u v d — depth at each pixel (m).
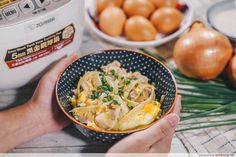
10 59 0.39
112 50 0.42
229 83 0.45
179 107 0.38
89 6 0.53
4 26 0.36
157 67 0.41
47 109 0.40
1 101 0.43
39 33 0.38
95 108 0.37
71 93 0.40
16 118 0.39
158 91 0.40
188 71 0.44
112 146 0.35
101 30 0.51
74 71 0.41
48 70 0.43
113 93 0.39
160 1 0.52
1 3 0.37
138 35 0.48
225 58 0.43
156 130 0.35
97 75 0.41
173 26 0.50
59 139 0.39
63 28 0.40
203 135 0.39
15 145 0.38
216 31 0.45
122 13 0.50
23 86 0.44
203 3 0.57
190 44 0.43
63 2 0.39
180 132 0.40
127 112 0.37
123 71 0.42
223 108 0.42
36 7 0.38
